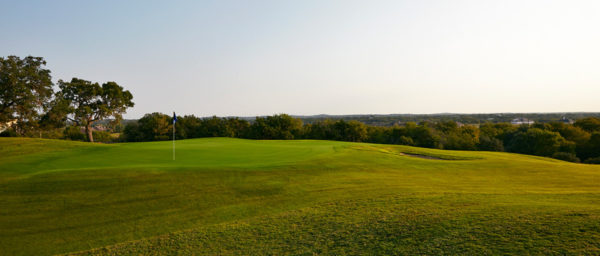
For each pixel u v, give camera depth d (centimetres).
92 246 781
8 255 745
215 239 722
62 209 1038
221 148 2384
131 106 6341
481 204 836
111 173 1370
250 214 983
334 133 7288
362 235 655
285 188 1280
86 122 5759
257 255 607
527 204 805
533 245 506
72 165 1633
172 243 715
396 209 845
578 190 1178
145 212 1020
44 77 4369
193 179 1368
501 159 2217
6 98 4009
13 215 984
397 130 7725
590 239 498
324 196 1134
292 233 717
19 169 1512
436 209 807
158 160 1816
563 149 5803
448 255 513
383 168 1766
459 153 2647
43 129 5131
